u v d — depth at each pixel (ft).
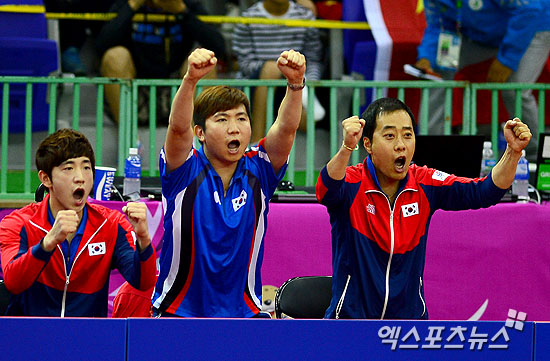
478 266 50.34
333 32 79.00
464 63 72.38
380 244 36.11
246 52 75.15
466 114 65.67
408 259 36.40
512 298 50.24
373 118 36.40
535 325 29.09
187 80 31.32
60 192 34.94
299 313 40.75
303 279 41.50
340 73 79.05
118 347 27.84
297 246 50.21
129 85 62.95
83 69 77.66
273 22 74.74
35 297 35.78
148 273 32.53
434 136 52.90
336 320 28.43
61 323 27.78
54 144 34.88
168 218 33.78
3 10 69.87
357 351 28.45
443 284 50.26
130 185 53.16
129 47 72.18
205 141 34.22
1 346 27.58
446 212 50.60
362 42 75.92
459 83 65.26
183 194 33.58
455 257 50.34
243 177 34.27
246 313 33.76
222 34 77.00
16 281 32.58
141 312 40.81
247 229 33.81
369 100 75.46
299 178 74.02
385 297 35.81
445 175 37.47
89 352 27.76
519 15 66.64
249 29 74.74
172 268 33.63
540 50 68.95
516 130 34.58
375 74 74.90
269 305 49.75
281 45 75.15
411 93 73.36
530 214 50.60
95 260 36.09
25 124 67.15
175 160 33.40
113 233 36.50
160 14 71.87
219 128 33.53
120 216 37.24
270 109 63.52
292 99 33.14
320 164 78.23
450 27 69.62
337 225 36.70
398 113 36.11
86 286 36.11
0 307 38.58
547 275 50.39
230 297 33.35
